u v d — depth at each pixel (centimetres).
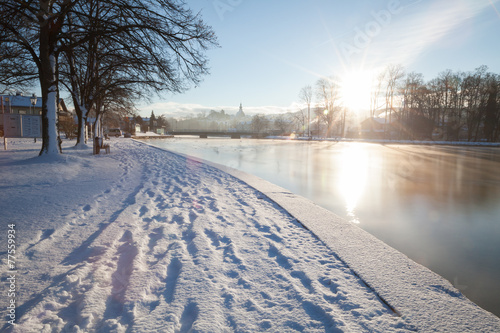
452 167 1712
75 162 1177
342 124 6994
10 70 1561
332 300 252
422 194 945
